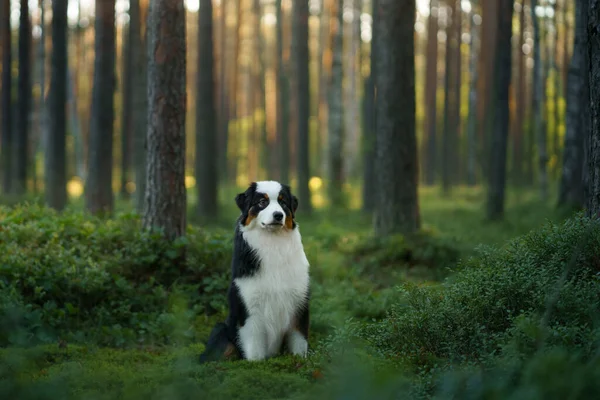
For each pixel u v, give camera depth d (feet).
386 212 45.62
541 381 13.08
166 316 26.66
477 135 130.82
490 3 104.01
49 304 26.30
